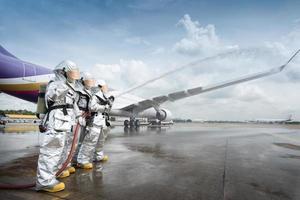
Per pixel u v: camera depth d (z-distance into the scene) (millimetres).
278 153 8633
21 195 3873
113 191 4039
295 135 19469
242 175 5227
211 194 3928
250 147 10305
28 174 5188
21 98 14109
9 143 10648
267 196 3887
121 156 7508
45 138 4105
